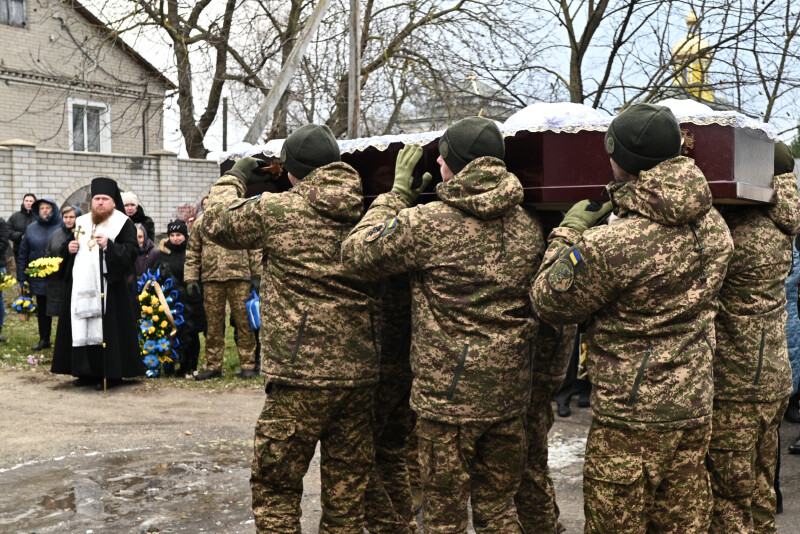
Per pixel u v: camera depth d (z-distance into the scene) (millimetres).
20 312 11656
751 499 3553
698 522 2816
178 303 8305
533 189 3178
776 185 3521
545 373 3539
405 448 3893
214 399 7410
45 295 9953
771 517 3629
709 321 2826
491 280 3016
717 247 2803
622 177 2840
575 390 7152
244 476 5160
